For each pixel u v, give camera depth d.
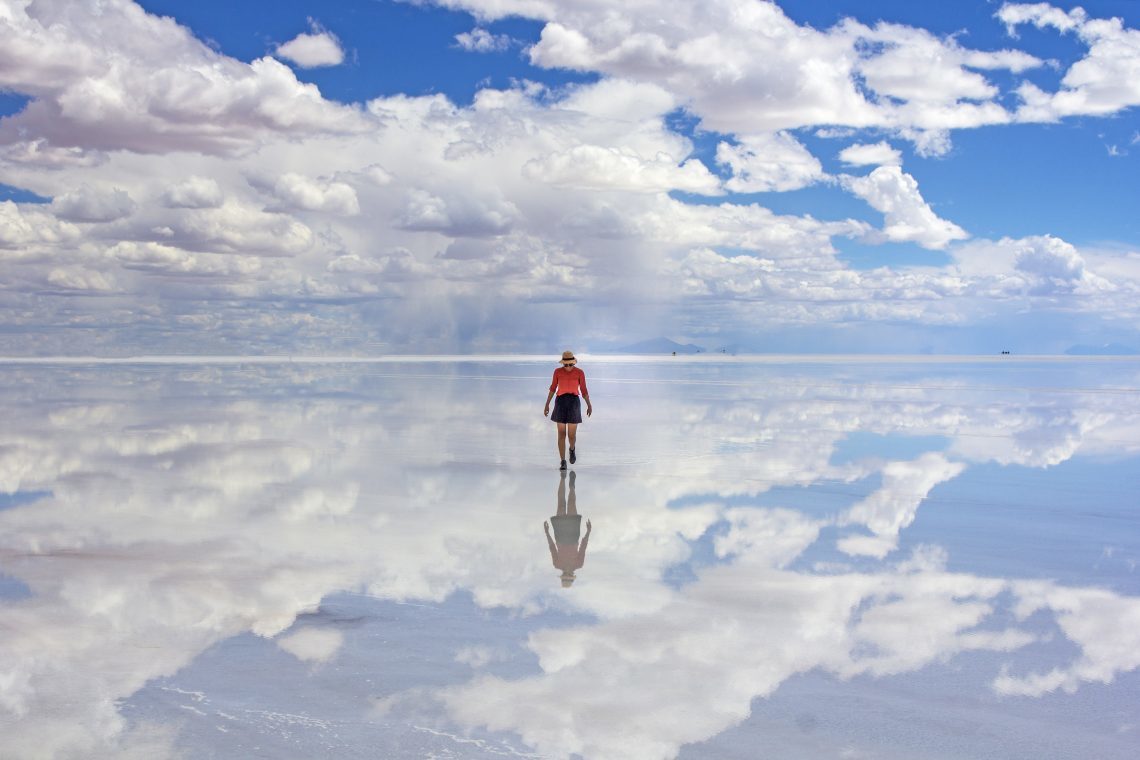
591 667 4.41
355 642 4.76
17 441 14.18
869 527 7.98
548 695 4.05
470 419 18.77
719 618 5.24
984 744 3.59
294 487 10.09
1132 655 4.65
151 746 3.48
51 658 4.49
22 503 8.97
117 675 4.26
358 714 3.81
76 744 3.50
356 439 14.88
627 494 9.73
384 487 10.13
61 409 20.53
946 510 8.78
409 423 17.75
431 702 3.95
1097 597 5.74
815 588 5.92
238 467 11.61
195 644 4.71
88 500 9.16
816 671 4.38
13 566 6.41
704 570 6.41
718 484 10.43
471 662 4.47
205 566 6.44
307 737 3.58
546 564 6.56
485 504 9.10
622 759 3.41
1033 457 12.90
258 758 3.38
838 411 21.36
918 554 6.92
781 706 3.95
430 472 11.31
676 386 33.88
